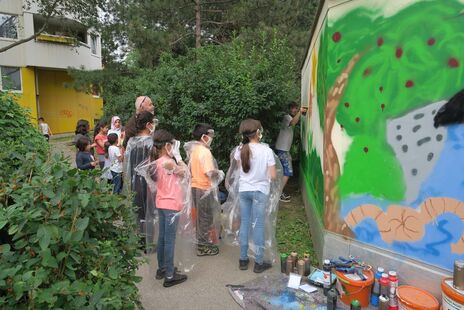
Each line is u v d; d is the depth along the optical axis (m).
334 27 3.38
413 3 2.69
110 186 1.93
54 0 15.70
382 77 2.95
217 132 6.05
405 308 2.56
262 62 6.48
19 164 2.27
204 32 17.34
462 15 2.43
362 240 3.19
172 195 3.43
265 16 14.78
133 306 1.74
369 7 3.02
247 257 3.83
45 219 1.58
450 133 2.53
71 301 1.45
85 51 22.75
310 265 3.71
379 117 2.99
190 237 3.77
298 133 7.68
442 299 2.47
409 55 2.74
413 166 2.77
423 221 2.73
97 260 1.72
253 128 3.72
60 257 1.54
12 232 1.49
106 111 11.45
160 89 7.26
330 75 3.47
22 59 19.89
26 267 1.50
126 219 2.02
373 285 2.92
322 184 3.88
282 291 3.25
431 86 2.62
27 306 1.42
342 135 3.33
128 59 15.95
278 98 5.88
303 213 5.80
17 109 3.81
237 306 3.11
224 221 4.63
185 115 6.41
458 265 2.36
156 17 15.62
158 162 3.42
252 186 3.71
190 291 3.37
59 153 2.13
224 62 6.69
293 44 13.51
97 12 15.69
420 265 2.76
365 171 3.13
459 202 2.51
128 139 4.12
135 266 2.03
